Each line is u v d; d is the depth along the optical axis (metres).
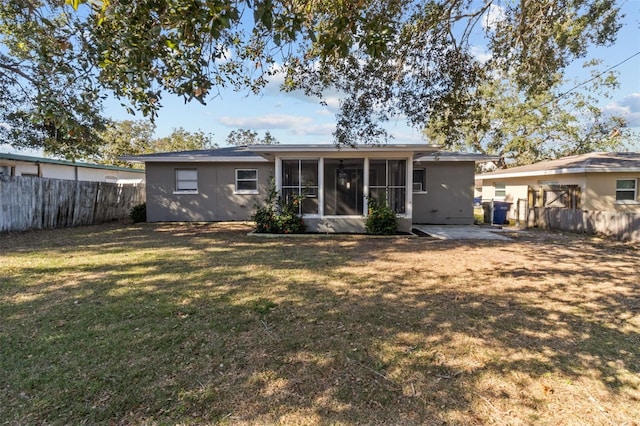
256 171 14.22
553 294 4.52
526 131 23.09
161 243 8.54
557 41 6.05
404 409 2.17
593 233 10.52
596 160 13.55
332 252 7.41
